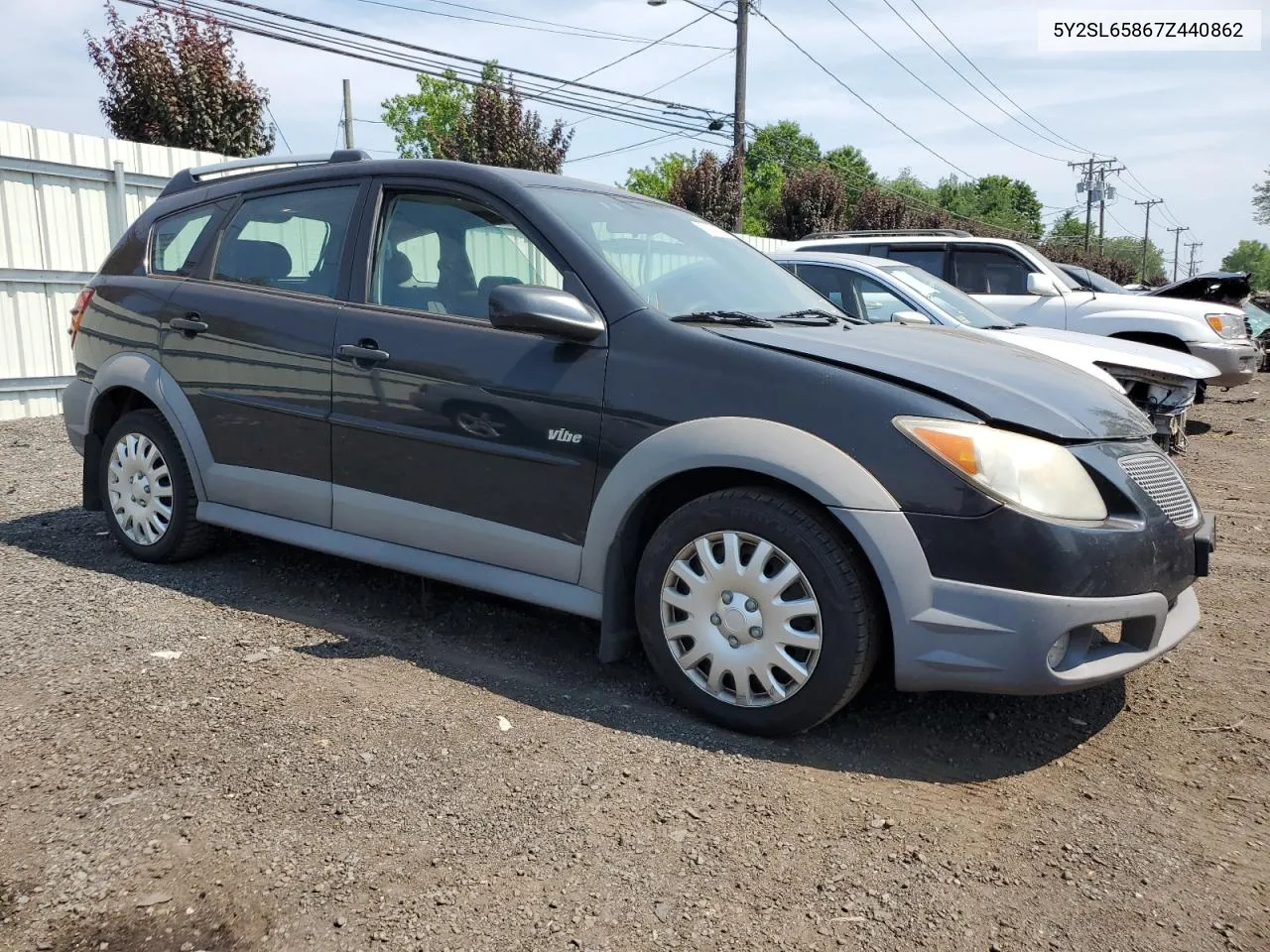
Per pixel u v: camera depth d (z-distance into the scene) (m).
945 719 3.34
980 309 7.70
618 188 4.29
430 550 3.75
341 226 4.08
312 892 2.27
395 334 3.76
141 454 4.56
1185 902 2.38
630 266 3.60
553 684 3.48
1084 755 3.13
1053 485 2.88
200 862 2.36
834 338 3.38
